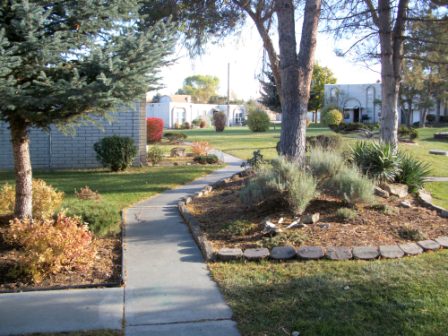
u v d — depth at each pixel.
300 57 9.77
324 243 5.77
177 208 8.55
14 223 5.50
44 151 15.10
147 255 5.71
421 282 4.59
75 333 3.66
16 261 5.09
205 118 57.69
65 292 4.51
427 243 5.84
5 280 4.82
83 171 14.41
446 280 4.64
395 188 8.79
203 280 4.84
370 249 5.51
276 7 10.02
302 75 9.74
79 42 5.32
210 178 12.74
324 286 4.54
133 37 5.39
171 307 4.16
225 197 8.99
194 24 12.89
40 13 4.73
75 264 5.12
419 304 4.08
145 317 3.96
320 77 55.38
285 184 7.03
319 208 7.13
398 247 5.61
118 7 5.55
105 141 13.98
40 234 4.95
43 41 4.82
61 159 15.20
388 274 4.82
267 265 5.25
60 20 5.38
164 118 56.06
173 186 11.26
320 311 4.00
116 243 6.27
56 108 5.45
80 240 5.13
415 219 6.88
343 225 6.41
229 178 11.47
